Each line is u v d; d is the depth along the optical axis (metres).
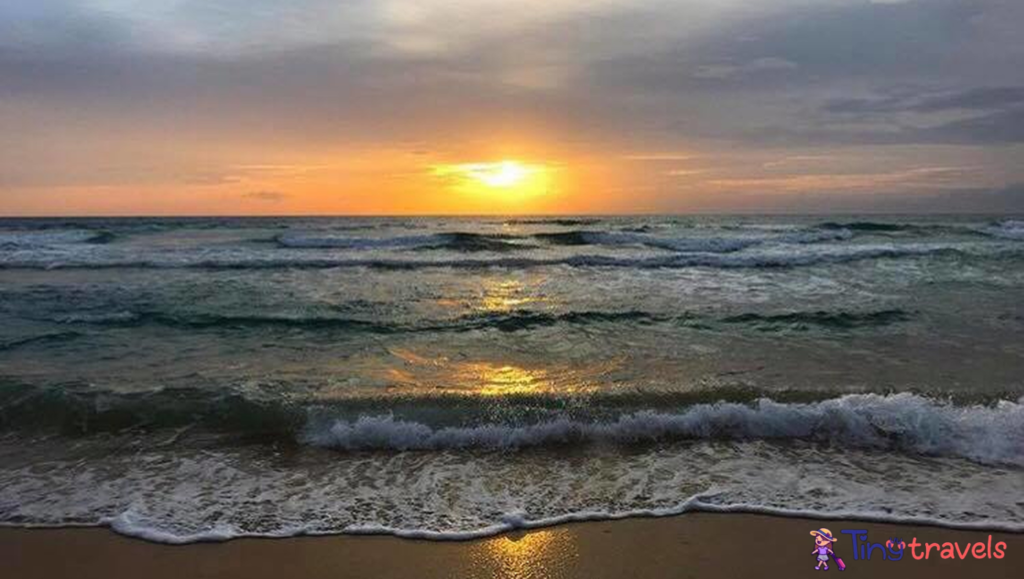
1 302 12.75
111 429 5.92
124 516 4.28
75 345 9.20
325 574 3.62
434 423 5.91
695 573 3.60
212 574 3.62
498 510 4.40
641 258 19.41
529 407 6.22
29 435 5.80
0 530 4.12
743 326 10.37
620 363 8.16
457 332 10.22
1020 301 12.40
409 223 53.06
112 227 41.38
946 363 7.94
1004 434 5.41
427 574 3.62
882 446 5.46
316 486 4.80
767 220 55.38
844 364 7.93
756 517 4.27
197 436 5.78
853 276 16.41
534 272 17.92
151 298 13.39
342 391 6.90
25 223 52.91
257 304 12.77
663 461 5.21
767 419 5.79
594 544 3.94
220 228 39.78
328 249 24.48
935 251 20.67
